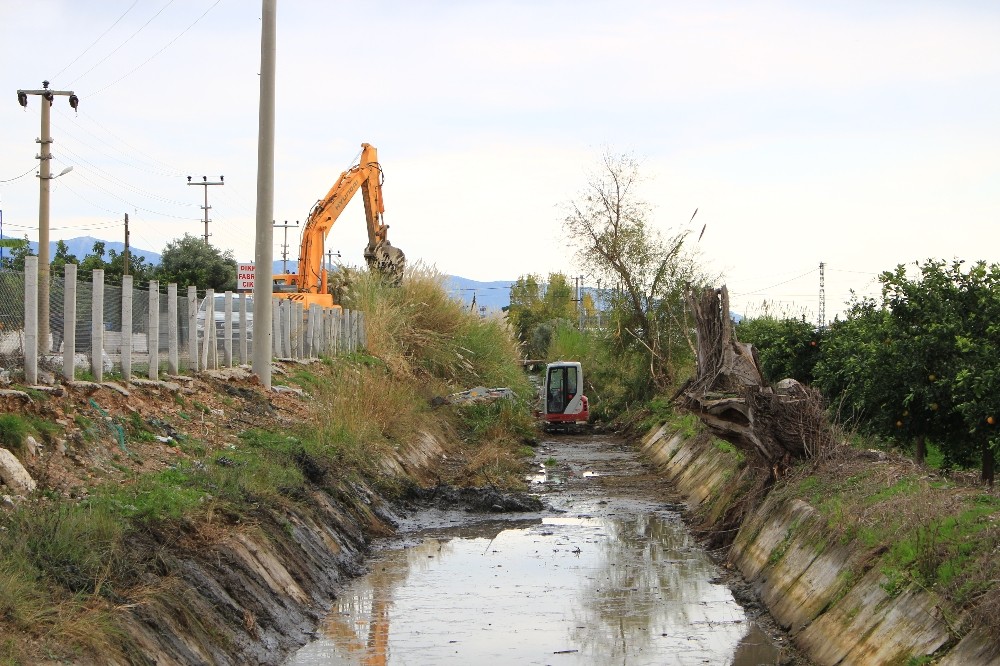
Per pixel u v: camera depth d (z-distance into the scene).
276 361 23.08
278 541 12.09
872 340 16.17
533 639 11.18
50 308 13.91
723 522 16.23
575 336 52.97
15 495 9.65
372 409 21.88
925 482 11.57
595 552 15.79
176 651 8.41
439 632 11.38
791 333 25.38
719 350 16.83
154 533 10.04
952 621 7.86
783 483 14.33
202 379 17.88
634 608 12.48
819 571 11.09
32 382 12.57
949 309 15.27
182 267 50.72
